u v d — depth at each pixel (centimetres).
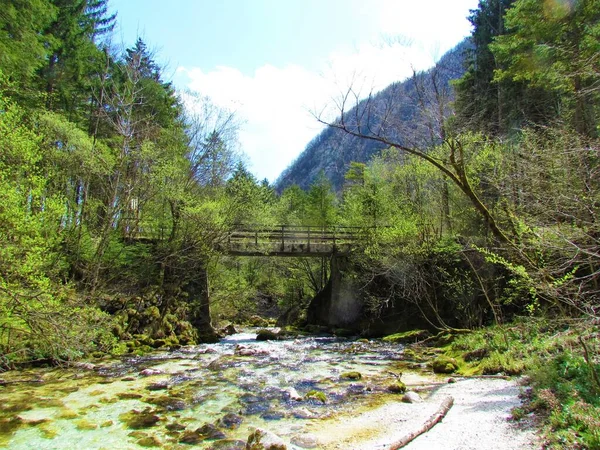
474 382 929
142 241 1964
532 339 1059
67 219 1450
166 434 691
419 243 1789
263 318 3472
